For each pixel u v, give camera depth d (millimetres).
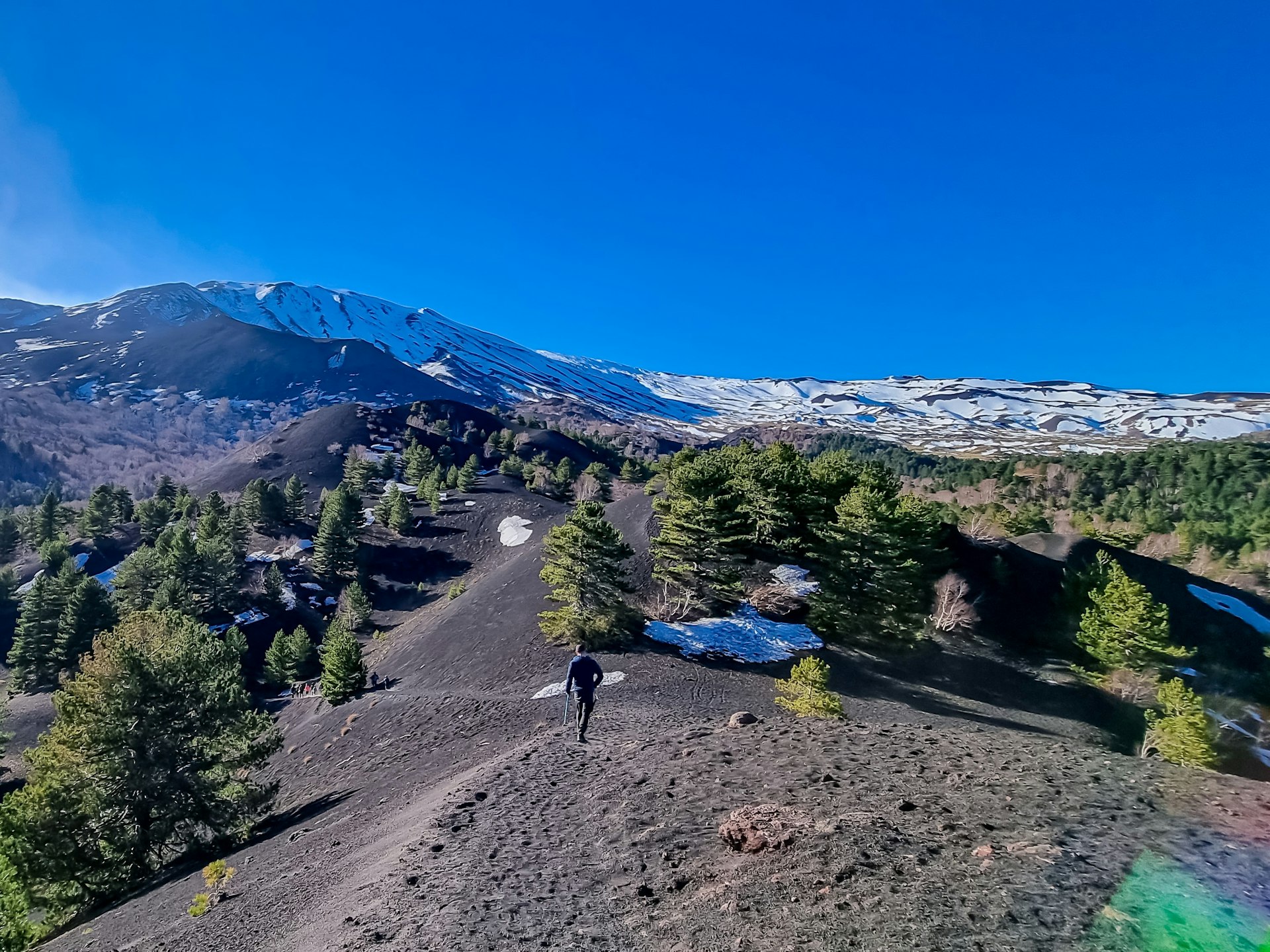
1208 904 4738
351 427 142875
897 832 6609
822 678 20047
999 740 10023
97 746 20297
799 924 5398
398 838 11062
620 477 116750
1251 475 108500
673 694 26000
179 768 21297
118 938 13617
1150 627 32938
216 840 20891
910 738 10367
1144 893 4973
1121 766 8008
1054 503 110062
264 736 29672
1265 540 72000
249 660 59500
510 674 31734
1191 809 6441
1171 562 71562
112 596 65812
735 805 8430
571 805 9883
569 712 22875
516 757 13562
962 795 7426
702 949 5445
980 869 5652
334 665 37781
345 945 6961
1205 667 39906
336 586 77500
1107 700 33844
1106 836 6000
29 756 21016
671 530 36781
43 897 19375
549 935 6242
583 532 32812
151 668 21266
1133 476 121875
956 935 4801
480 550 86062
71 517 91812
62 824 19484
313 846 15141
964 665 35656
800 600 38375
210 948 9797
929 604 39531
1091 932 4574
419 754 23438
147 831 20641
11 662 55406
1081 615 37094
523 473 116500
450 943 6340
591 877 7391
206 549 66438
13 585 70688
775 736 11367
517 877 7715
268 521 89875
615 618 33625
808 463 48656
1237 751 31422
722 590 37875
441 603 68688
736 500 39656
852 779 8484
